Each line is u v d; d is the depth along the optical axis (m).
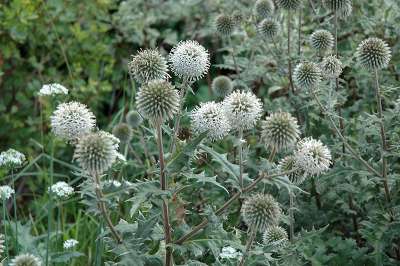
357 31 8.45
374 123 6.23
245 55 9.98
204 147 4.54
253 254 4.83
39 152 9.74
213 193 7.38
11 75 10.08
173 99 4.66
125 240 4.54
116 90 11.15
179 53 5.07
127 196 6.89
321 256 5.89
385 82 7.45
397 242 6.35
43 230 7.62
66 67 10.55
